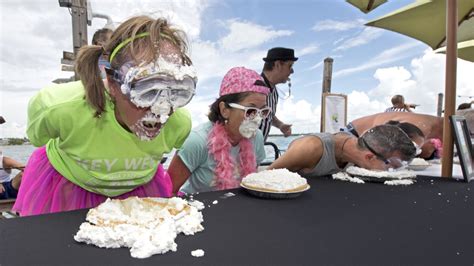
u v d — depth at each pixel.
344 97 3.39
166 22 0.77
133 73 0.69
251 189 1.04
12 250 0.58
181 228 0.69
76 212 0.80
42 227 0.70
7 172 2.11
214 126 1.38
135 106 0.77
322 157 1.47
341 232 0.73
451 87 1.51
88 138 0.90
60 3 2.11
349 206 0.96
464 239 0.70
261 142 1.64
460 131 1.46
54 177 1.00
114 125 0.89
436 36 2.43
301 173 1.51
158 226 0.65
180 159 1.30
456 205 0.99
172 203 0.79
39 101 0.89
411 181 1.33
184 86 0.74
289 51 2.63
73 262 0.54
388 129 1.40
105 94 0.86
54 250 0.58
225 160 1.32
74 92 0.91
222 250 0.61
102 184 0.98
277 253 0.60
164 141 1.03
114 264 0.53
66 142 0.91
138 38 0.72
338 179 1.38
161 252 0.58
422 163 1.86
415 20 2.36
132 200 0.78
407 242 0.67
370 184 1.29
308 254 0.60
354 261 0.57
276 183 1.04
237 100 1.29
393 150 1.37
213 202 0.95
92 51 0.82
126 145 0.93
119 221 0.66
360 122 2.25
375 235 0.71
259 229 0.73
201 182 1.36
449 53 1.51
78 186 1.00
